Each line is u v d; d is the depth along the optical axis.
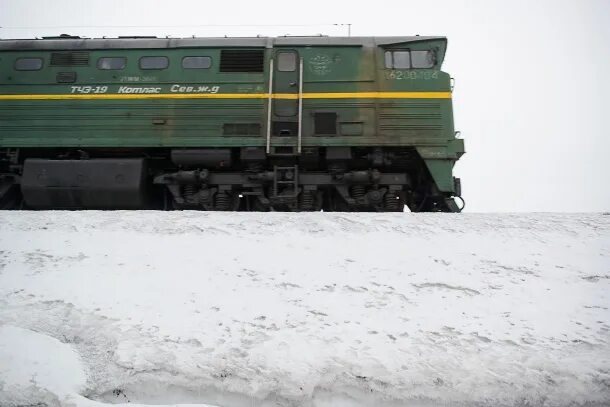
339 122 9.96
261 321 5.00
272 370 4.22
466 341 4.75
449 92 10.08
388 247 6.88
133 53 10.34
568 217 8.13
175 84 10.18
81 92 10.22
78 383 4.01
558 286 5.91
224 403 3.99
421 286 5.87
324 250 6.74
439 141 9.84
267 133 9.83
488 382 4.17
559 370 4.31
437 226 7.63
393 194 9.94
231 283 5.78
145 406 3.82
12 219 7.56
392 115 9.97
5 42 10.52
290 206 9.87
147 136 10.03
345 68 10.14
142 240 6.89
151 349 4.43
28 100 10.23
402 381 4.18
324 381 4.16
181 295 5.45
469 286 5.88
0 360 4.14
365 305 5.40
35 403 3.76
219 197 9.97
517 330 4.96
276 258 6.45
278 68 10.19
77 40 10.53
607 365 4.38
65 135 10.12
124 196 9.70
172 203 10.52
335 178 9.98
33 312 4.98
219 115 10.05
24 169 9.74
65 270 5.95
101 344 4.52
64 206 9.91
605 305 5.46
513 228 7.64
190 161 9.97
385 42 10.27
